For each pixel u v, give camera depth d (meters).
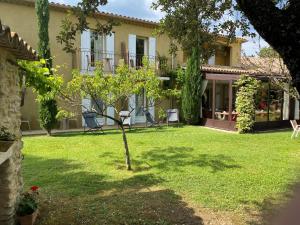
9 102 4.33
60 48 14.74
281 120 16.39
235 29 5.12
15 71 4.62
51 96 7.55
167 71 17.75
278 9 2.20
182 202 5.32
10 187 4.14
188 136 12.54
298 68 2.07
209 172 7.14
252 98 13.93
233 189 5.96
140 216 4.76
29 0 13.39
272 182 6.36
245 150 9.77
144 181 6.49
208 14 5.04
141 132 13.75
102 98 8.05
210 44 5.49
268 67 14.21
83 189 5.98
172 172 7.14
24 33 13.66
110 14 15.17
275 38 2.16
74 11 4.16
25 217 4.29
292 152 9.55
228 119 15.88
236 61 21.09
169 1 5.14
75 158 8.51
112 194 5.73
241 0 2.32
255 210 4.95
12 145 3.96
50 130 12.52
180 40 5.36
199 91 16.75
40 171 7.20
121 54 16.73
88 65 15.04
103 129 14.81
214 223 4.52
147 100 10.13
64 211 4.93
